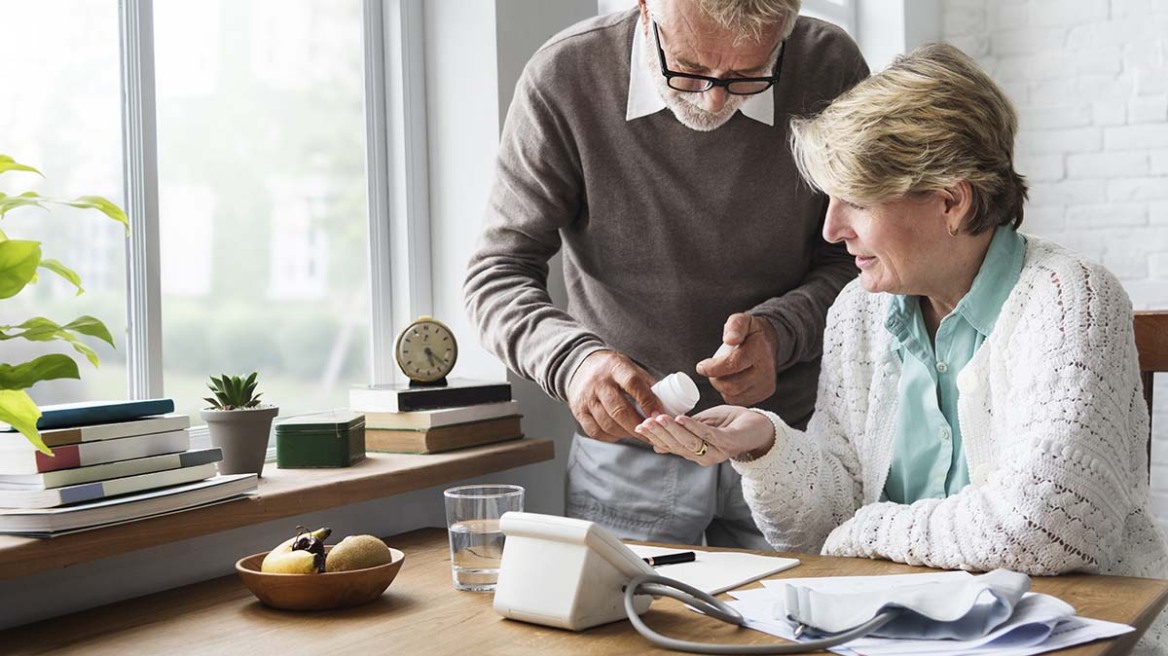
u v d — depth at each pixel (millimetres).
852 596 1055
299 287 1986
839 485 1478
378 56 2115
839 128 1288
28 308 1581
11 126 1556
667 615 1122
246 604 1275
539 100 1788
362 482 1616
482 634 1087
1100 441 1200
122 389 1683
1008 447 1249
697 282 1799
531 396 2127
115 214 1097
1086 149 3391
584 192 1836
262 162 1924
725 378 1610
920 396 1426
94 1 1652
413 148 2125
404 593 1271
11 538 1197
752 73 1550
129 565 1384
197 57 1820
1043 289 1295
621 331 1843
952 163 1252
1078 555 1183
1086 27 3375
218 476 1457
